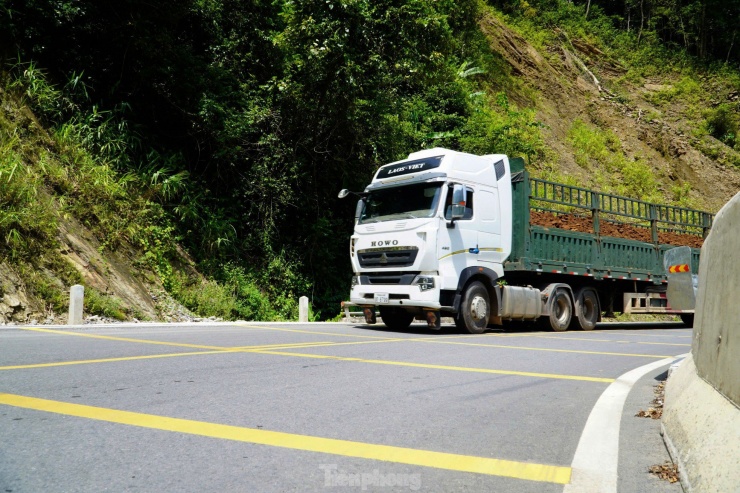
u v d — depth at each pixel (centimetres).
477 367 661
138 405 423
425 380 562
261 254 1645
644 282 1609
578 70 4741
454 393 506
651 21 5966
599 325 1723
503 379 585
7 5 1388
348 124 1767
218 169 1602
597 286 1498
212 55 1752
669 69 5450
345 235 1833
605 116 4250
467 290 1132
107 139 1418
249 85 1756
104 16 1506
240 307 1446
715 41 6100
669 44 5900
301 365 626
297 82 1664
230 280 1490
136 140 1500
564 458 330
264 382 523
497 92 3484
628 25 6022
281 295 1606
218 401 444
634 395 517
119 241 1304
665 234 1686
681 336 1273
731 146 4700
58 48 1496
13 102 1324
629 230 1552
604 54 5312
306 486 274
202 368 586
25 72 1371
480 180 1173
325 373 581
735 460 235
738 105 4962
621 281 1543
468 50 3469
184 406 425
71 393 457
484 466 312
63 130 1365
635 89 5094
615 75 5200
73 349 696
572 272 1349
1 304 1002
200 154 1647
